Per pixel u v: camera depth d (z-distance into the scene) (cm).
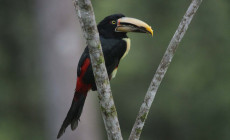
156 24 1595
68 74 1383
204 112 1650
